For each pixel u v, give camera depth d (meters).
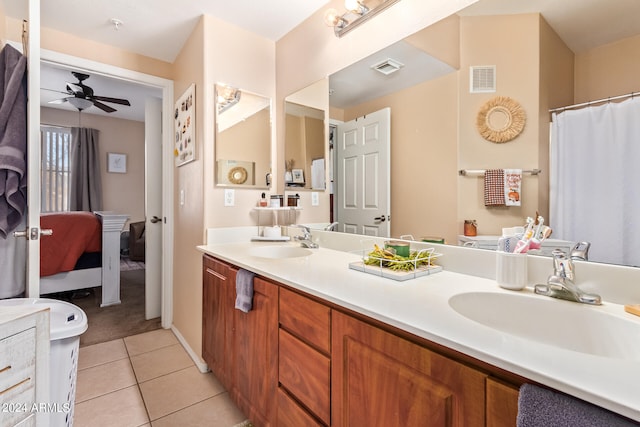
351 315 0.86
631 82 0.82
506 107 1.06
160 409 1.55
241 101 2.09
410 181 1.36
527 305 0.87
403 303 0.82
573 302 0.82
